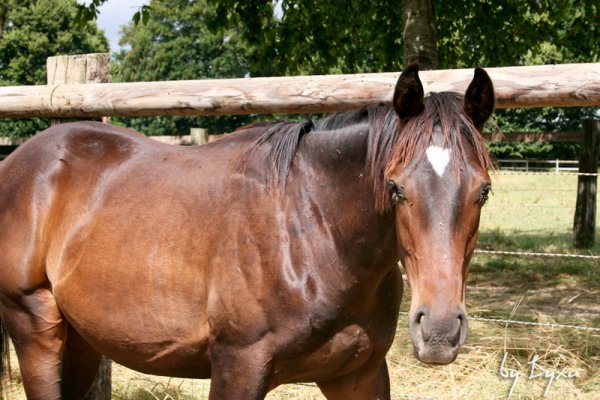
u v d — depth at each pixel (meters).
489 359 3.63
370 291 1.96
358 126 1.97
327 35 7.74
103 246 2.26
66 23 30.72
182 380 3.67
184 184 2.21
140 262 2.17
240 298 1.96
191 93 2.80
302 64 8.01
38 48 29.42
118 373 3.80
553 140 7.59
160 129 35.59
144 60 38.09
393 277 2.05
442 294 1.59
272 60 7.84
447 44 8.09
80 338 2.63
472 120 1.79
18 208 2.46
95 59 3.15
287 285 1.93
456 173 1.63
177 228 2.14
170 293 2.12
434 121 1.70
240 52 38.00
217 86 2.77
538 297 5.54
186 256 2.10
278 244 1.96
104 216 2.30
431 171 1.64
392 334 2.09
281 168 2.04
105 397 3.12
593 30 7.52
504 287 6.01
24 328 2.47
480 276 6.46
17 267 2.42
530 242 8.12
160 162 2.34
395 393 3.35
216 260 2.03
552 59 18.50
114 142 2.50
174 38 38.38
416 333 1.63
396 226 1.76
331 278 1.93
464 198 1.63
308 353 1.96
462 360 3.64
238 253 1.99
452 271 1.61
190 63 37.47
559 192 15.60
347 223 1.93
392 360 3.74
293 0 7.50
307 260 1.94
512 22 7.47
